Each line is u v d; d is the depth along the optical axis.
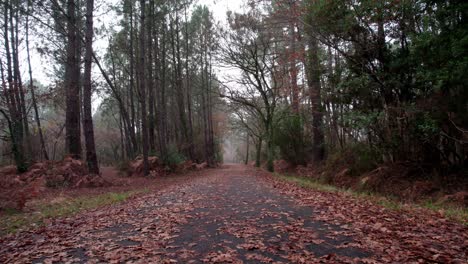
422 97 10.78
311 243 4.55
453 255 3.90
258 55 22.84
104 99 33.00
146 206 8.41
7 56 20.69
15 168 14.68
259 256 4.07
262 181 15.02
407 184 10.47
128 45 28.23
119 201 9.60
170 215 6.93
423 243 4.38
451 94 9.80
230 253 4.24
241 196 9.62
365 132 12.94
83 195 11.23
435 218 5.93
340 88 13.17
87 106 14.46
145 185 15.08
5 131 15.91
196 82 36.06
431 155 10.79
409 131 10.73
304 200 8.38
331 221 5.82
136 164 21.70
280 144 23.22
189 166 27.23
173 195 10.50
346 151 14.73
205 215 6.80
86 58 14.42
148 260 4.09
